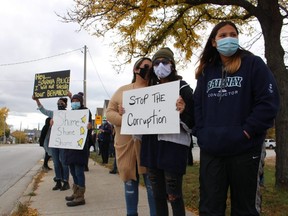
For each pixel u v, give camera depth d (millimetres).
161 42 10047
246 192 2844
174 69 3936
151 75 4367
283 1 9477
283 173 6949
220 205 2916
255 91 2852
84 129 6223
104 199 6676
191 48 10438
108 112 4637
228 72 2973
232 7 10086
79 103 6781
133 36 9172
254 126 2740
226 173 2936
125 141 4504
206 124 3004
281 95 7168
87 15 8438
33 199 6816
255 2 9500
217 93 2984
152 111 3812
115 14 8352
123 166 4473
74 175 6398
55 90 9477
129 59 9977
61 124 6551
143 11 8156
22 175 11648
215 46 3150
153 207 4336
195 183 8109
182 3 8180
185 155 3678
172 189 3615
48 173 11664
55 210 5816
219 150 2859
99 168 13078
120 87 4758
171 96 3652
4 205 6809
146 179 4379
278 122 7125
